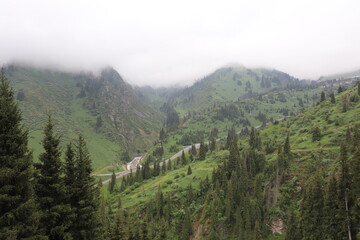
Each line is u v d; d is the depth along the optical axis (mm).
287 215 72250
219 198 85938
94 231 29188
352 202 43094
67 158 29250
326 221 46531
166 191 105312
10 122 22109
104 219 77875
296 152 90125
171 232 86312
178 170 141625
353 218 41625
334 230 44500
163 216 92312
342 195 44812
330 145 87500
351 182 44000
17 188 21281
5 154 21547
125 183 152375
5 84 23391
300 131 117375
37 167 25938
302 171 81000
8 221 20031
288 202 75500
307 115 136375
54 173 26375
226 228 80375
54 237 25203
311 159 83062
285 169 82750
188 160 167750
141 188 128750
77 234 27562
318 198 50688
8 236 19172
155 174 159250
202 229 83625
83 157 30328
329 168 69312
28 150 23156
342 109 111938
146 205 99312
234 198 84938
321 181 54719
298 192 75000
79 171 29172
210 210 85625
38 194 25516
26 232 21172
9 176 20109
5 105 21891
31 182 24031
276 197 78375
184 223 83625
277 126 145000
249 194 86500
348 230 42000
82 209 27438
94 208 30016
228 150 140875
